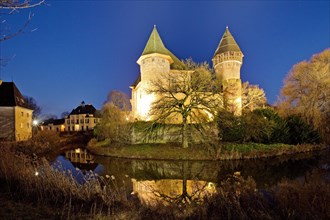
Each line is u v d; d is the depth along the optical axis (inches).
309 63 1149.1
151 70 1294.3
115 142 1095.6
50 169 333.4
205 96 928.3
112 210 242.1
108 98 1355.8
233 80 1369.3
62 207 241.8
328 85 1050.7
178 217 246.2
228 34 1621.6
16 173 329.7
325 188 277.6
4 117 1341.0
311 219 227.0
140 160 782.5
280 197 272.1
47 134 1174.3
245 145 879.1
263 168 639.1
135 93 1686.8
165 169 656.4
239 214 240.2
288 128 992.2
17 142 917.2
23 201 250.2
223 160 757.3
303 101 1096.2
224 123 920.9
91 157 868.0
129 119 1256.8
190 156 775.7
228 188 315.0
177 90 960.3
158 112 972.6
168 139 1019.9
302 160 735.7
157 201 319.3
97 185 305.7
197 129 949.8
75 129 2608.3
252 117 944.3
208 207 263.9
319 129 1027.3
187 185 478.9
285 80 1200.2
